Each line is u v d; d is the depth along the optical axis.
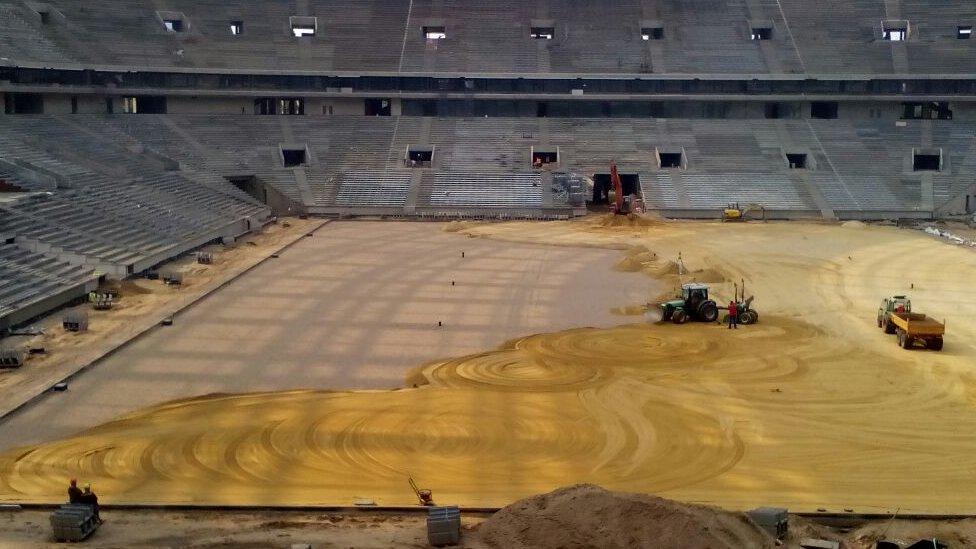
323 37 106.44
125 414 34.12
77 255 55.50
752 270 63.44
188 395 36.47
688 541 22.33
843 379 38.97
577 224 86.62
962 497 27.58
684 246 73.75
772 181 94.44
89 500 25.20
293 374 39.59
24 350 41.50
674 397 36.66
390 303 53.28
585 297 55.88
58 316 48.09
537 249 73.25
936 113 104.62
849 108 104.75
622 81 102.94
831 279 60.56
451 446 31.45
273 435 32.19
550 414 34.62
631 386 38.09
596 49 106.75
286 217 90.19
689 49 106.62
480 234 80.56
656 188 93.56
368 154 98.44
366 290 56.69
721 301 53.94
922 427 33.31
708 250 71.69
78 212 63.59
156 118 97.06
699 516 23.23
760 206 90.38
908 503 27.12
